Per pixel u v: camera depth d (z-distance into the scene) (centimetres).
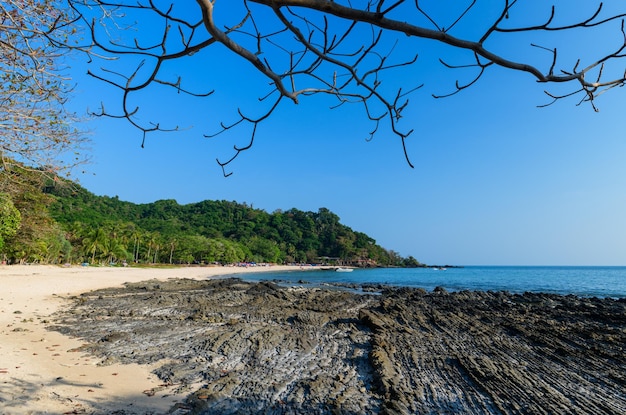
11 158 505
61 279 3269
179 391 738
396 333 1314
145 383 771
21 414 565
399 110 206
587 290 4053
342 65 192
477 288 4359
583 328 1374
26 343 1022
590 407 687
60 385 706
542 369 900
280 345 1115
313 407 686
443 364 940
